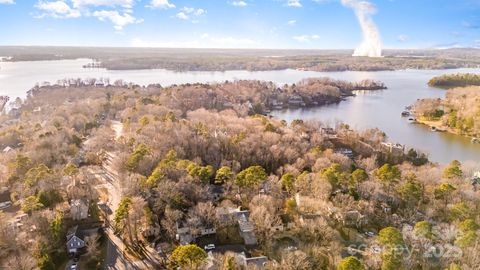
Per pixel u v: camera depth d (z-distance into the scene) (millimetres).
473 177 136250
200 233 98250
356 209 107312
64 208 107312
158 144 151125
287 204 107938
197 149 155125
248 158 149500
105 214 110438
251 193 115688
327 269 82875
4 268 79062
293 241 95875
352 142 182750
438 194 113125
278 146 157250
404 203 113750
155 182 113438
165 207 104688
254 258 86375
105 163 152750
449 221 103000
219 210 103562
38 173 117875
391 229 87812
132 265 88375
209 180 126375
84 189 118625
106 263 89250
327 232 95062
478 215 102062
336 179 118500
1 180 127500
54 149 152875
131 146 157375
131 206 99750
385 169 123812
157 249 93938
